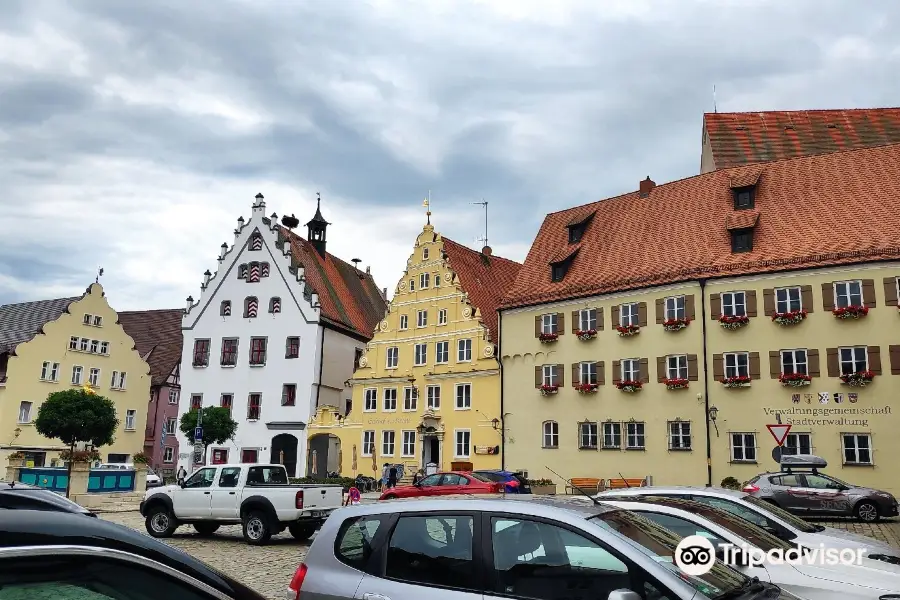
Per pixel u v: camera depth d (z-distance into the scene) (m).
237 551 18.45
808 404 32.53
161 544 3.49
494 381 43.34
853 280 32.31
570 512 6.29
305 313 53.34
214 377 55.09
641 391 37.28
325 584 6.75
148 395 65.69
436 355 46.44
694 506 9.74
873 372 31.27
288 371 52.91
